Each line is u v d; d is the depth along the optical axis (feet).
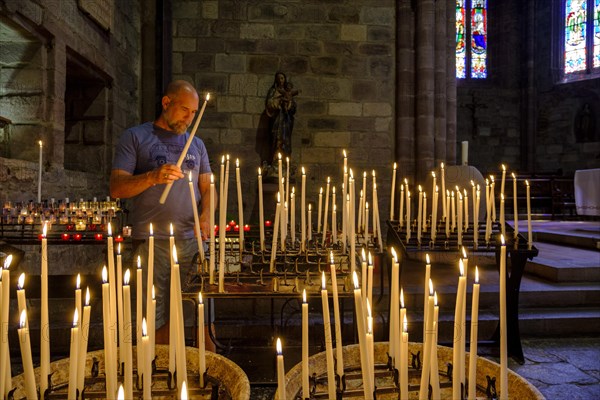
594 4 57.11
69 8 17.72
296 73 27.89
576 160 58.59
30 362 3.20
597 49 57.06
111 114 22.26
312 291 6.45
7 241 10.62
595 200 23.16
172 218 8.55
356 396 4.08
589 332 12.78
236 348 11.19
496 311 13.17
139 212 8.59
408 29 28.22
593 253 19.70
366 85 28.30
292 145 27.81
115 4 22.62
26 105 16.40
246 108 27.61
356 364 4.90
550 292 14.01
